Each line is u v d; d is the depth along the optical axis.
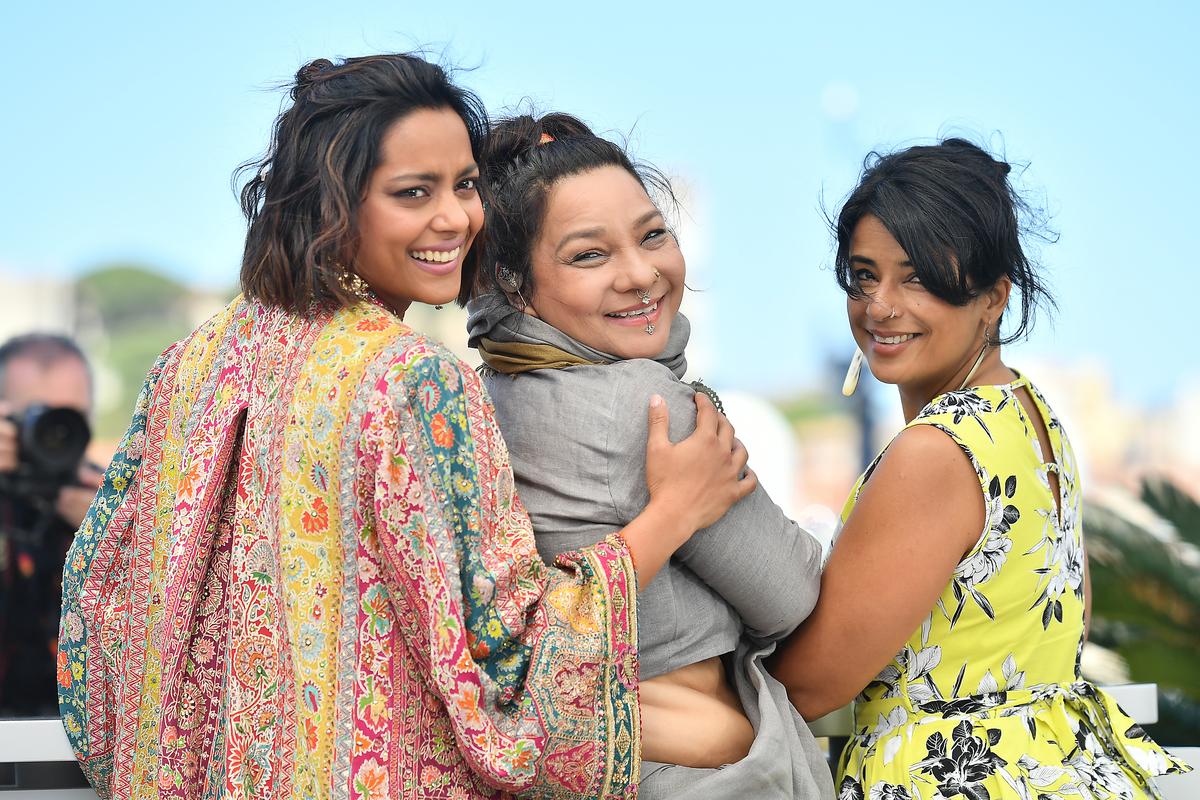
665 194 2.45
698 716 2.19
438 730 1.94
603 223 2.23
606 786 1.96
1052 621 2.37
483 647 1.91
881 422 12.58
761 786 2.11
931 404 2.36
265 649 1.97
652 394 2.19
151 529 2.18
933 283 2.33
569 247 2.24
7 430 4.53
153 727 2.08
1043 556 2.34
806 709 2.36
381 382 1.90
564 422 2.19
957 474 2.27
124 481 2.28
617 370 2.22
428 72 2.03
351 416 1.91
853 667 2.30
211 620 2.05
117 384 30.23
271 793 1.94
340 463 1.91
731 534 2.19
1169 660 6.22
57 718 2.36
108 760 2.28
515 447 2.24
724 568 2.20
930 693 2.32
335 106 1.97
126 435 2.29
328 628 1.91
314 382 1.96
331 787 1.88
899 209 2.34
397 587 1.90
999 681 2.32
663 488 2.11
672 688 2.20
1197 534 6.26
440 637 1.87
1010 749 2.27
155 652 2.10
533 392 2.24
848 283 2.44
